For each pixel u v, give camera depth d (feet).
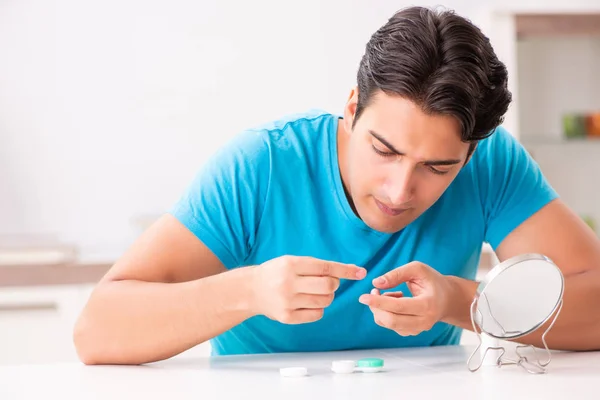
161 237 4.19
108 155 10.03
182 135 10.21
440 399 2.93
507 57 10.02
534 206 4.63
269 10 10.34
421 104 3.44
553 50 10.88
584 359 3.94
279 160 4.40
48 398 3.11
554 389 3.11
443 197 4.61
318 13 10.42
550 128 10.90
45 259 8.21
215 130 10.27
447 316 3.89
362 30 10.50
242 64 10.30
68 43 9.92
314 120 4.59
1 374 3.66
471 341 8.20
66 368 3.84
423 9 3.69
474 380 3.33
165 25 10.13
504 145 4.77
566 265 4.48
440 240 4.59
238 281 3.72
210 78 10.25
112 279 4.10
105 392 3.20
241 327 4.64
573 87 10.93
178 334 3.82
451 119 3.46
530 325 3.69
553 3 11.02
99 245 10.00
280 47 10.37
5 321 8.14
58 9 9.89
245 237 4.38
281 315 3.51
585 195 10.92
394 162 3.64
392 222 4.03
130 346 3.87
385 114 3.53
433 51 3.44
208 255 4.23
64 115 9.93
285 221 4.40
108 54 10.02
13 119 9.83
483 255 8.84
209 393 3.13
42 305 8.19
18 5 9.80
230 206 4.28
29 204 9.87
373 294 3.65
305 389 3.17
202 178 4.36
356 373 3.56
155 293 3.88
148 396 3.10
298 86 10.42
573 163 10.91
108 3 10.00
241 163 4.34
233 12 10.27
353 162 3.87
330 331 4.50
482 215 4.70
